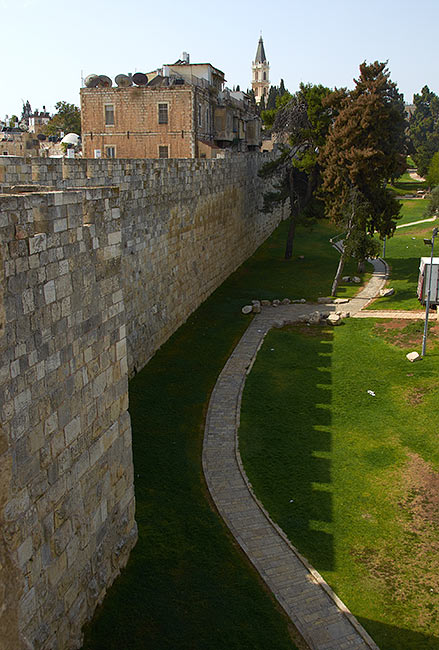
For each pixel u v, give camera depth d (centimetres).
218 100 6875
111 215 1300
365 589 1498
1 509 934
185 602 1391
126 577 1440
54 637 1112
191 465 2027
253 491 1892
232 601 1412
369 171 4359
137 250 2733
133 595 1386
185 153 5828
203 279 3997
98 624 1284
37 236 1007
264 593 1451
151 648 1252
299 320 3694
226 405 2491
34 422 1027
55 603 1120
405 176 13812
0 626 897
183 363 2925
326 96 4822
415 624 1393
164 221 3111
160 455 2075
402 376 2791
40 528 1060
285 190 5394
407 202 9431
